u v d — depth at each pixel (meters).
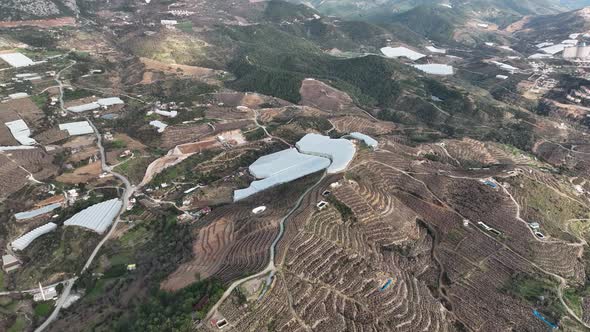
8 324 121.06
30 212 163.38
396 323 109.62
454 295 128.12
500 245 146.88
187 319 101.62
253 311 106.50
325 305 110.94
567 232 155.38
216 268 125.44
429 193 171.75
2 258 145.88
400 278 125.81
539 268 138.75
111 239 152.75
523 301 126.56
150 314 107.62
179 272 127.19
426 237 151.88
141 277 131.75
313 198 156.38
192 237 145.88
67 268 140.00
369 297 115.62
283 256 124.56
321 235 134.88
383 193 168.12
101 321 116.75
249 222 148.50
